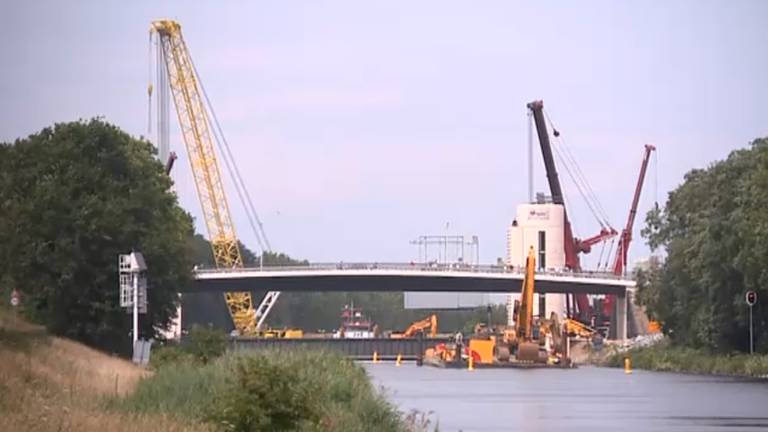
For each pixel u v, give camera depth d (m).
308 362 110.25
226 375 93.56
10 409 76.44
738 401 174.00
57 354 142.88
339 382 102.69
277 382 80.56
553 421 137.38
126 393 102.31
